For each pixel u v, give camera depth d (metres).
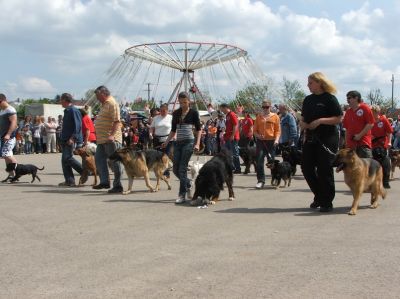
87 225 7.01
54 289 4.27
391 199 9.40
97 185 11.12
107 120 10.60
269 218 7.48
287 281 4.43
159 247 5.70
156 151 10.89
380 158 10.88
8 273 4.73
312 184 8.24
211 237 6.19
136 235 6.34
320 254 5.33
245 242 5.90
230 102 38.28
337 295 4.06
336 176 14.02
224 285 4.33
